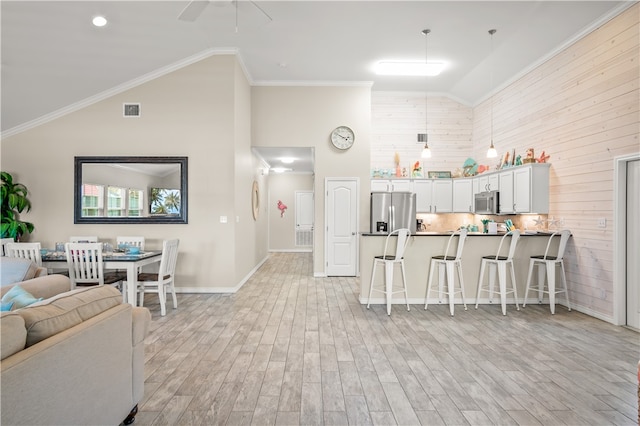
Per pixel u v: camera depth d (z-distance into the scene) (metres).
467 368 2.77
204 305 4.62
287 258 9.49
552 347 3.21
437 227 7.41
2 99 4.76
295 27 4.57
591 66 4.21
